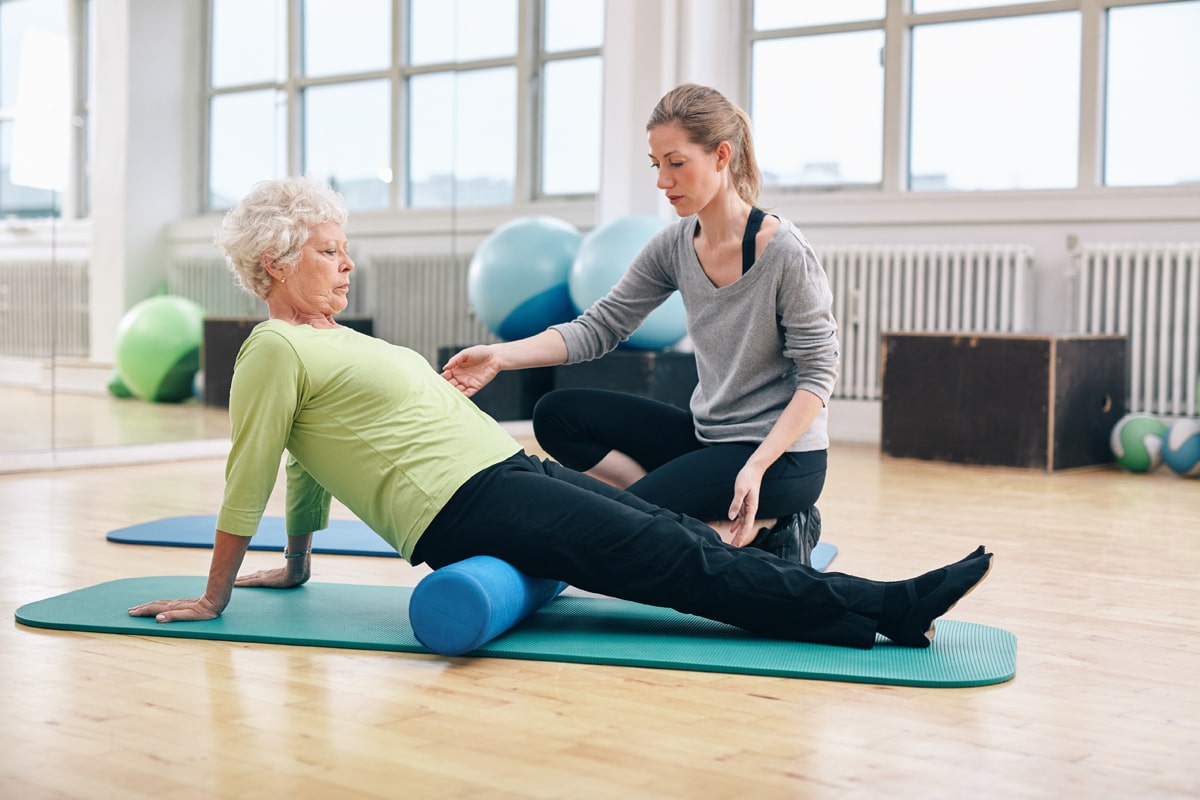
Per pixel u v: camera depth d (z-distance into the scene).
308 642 1.91
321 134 5.17
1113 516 3.56
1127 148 5.38
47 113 4.24
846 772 1.37
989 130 5.68
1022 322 5.34
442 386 2.00
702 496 2.19
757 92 6.24
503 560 1.89
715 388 2.31
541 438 2.47
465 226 5.82
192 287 4.69
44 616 2.03
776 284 2.16
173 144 4.59
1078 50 5.45
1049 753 1.45
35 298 4.24
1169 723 1.57
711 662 1.78
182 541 2.82
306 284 1.91
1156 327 5.11
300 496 2.21
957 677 1.73
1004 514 3.57
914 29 5.82
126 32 4.43
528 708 1.59
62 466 4.34
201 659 1.82
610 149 6.15
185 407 4.69
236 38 4.80
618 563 1.86
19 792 1.28
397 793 1.29
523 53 5.96
